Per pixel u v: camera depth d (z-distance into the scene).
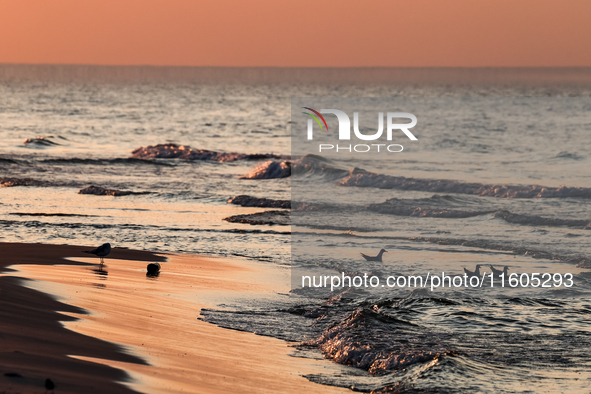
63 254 14.17
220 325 9.58
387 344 8.66
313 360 8.27
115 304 9.88
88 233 17.77
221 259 15.23
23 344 6.97
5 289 9.70
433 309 10.92
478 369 7.81
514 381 7.42
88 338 7.67
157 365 7.02
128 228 18.78
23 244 15.32
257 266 14.65
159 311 9.89
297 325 9.96
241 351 8.27
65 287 10.60
